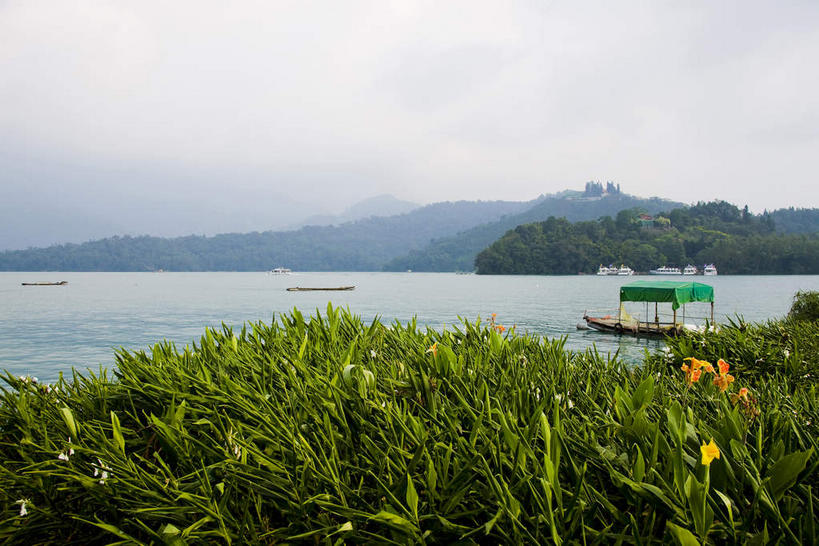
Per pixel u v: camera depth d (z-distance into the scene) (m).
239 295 80.25
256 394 2.04
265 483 1.56
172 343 3.13
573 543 1.27
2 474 1.70
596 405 2.17
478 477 1.58
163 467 1.69
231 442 1.73
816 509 1.44
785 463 1.39
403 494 1.51
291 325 3.45
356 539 1.38
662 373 2.94
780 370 4.55
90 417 2.25
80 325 36.69
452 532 1.44
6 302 61.12
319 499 1.47
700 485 1.25
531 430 1.73
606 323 31.03
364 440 1.70
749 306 52.12
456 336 3.46
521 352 3.11
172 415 1.85
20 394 2.27
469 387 2.22
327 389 2.03
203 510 1.43
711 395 2.43
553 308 52.03
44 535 1.73
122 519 1.61
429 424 1.92
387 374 2.46
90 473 1.75
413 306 55.69
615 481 1.50
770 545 1.26
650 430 1.65
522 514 1.39
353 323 3.51
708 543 1.24
